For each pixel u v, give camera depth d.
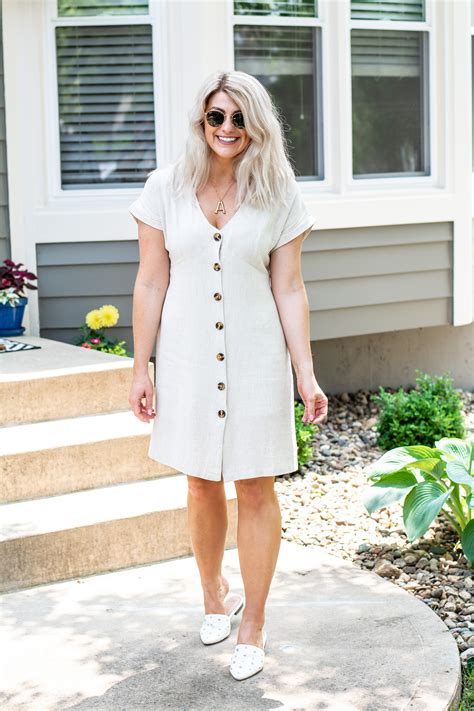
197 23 6.32
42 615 3.75
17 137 6.38
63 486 4.66
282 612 3.74
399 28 7.02
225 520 3.45
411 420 6.38
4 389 4.99
